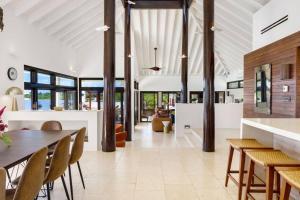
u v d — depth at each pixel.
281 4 5.35
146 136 10.48
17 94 5.89
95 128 5.75
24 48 6.55
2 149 2.40
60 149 2.48
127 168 4.30
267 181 2.04
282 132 2.06
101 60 11.68
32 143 2.73
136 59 13.47
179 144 7.82
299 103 4.50
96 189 3.38
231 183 3.55
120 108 12.19
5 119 5.53
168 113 12.57
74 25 8.50
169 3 8.89
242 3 6.62
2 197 1.42
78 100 11.66
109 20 5.74
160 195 3.16
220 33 9.30
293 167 2.00
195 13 9.33
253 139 3.11
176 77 15.78
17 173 4.05
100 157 5.06
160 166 4.40
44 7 6.62
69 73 10.35
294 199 2.62
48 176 2.41
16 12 6.13
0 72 5.58
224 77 15.09
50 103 8.75
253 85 6.47
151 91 15.85
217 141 6.52
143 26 10.66
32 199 1.85
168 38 11.59
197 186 3.45
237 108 8.70
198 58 13.37
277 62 5.26
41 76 7.97
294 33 4.63
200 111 9.01
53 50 8.55
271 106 5.49
